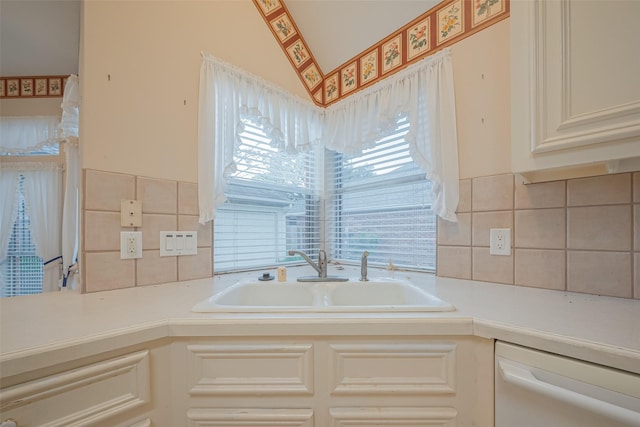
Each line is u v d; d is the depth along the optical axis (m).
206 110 1.29
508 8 1.10
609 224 0.89
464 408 0.69
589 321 0.66
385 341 0.71
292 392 0.70
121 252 1.05
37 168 2.11
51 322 0.67
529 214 1.05
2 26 1.48
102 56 1.02
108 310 0.78
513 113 0.88
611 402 0.51
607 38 0.71
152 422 0.67
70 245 1.76
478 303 0.83
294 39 1.71
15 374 0.50
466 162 1.21
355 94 1.60
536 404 0.59
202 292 1.01
